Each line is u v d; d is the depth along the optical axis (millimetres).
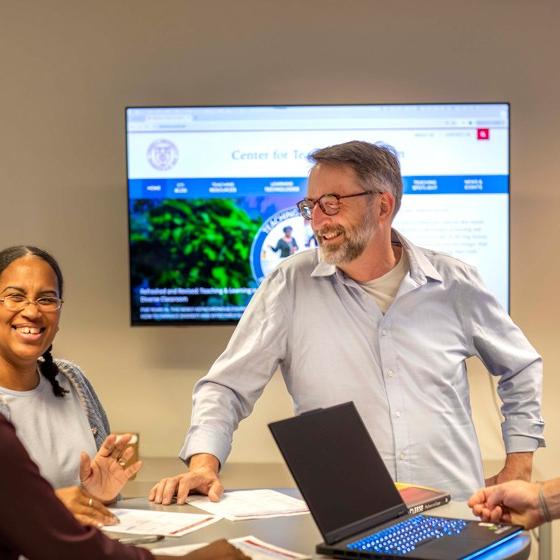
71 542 1368
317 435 1681
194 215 3730
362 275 2463
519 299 3814
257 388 2416
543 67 3787
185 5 3787
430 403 2381
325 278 2463
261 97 3793
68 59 3785
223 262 3734
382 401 2367
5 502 1327
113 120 3795
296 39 3791
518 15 3785
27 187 3799
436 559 1466
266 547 1607
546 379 3811
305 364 2420
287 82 3793
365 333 2404
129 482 3449
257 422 3857
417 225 3750
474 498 1800
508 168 3730
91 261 3820
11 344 2031
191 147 3721
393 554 1496
